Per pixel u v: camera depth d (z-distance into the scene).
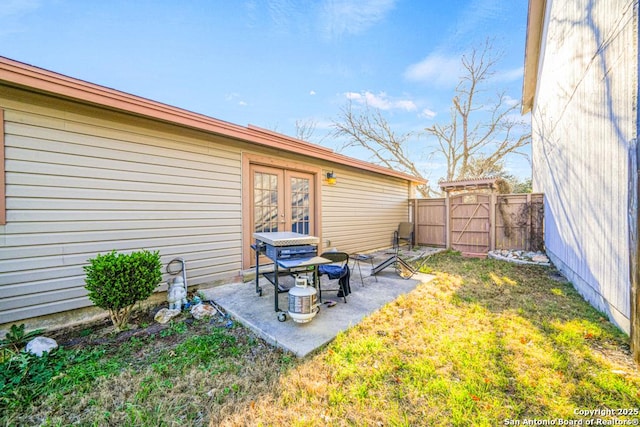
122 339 2.84
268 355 2.48
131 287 2.90
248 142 4.82
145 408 1.86
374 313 3.31
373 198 8.27
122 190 3.58
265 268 5.05
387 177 8.89
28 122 2.95
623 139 2.72
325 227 6.54
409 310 3.44
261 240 3.74
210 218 4.42
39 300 3.02
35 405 1.88
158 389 2.03
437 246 9.06
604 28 3.18
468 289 4.32
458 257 7.52
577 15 4.17
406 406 1.84
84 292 3.30
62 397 1.93
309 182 6.21
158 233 3.88
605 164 3.14
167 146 3.97
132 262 2.96
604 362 2.26
